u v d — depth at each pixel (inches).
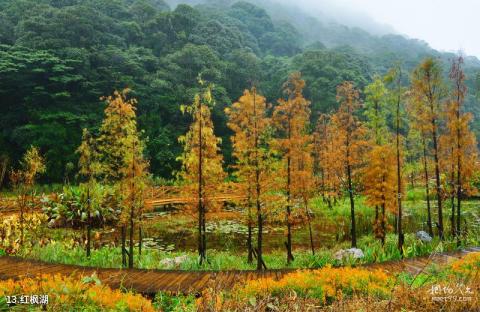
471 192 755.4
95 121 1875.0
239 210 1058.1
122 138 531.2
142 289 343.6
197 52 2576.3
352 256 549.0
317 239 854.5
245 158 560.4
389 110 735.7
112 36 2454.5
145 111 2102.6
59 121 1793.8
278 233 918.4
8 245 577.6
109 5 2888.8
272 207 571.5
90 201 591.5
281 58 3801.7
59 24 2108.8
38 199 995.9
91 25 2267.5
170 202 1210.0
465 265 349.4
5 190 1375.5
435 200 1430.9
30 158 694.5
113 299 249.1
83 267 424.5
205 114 563.2
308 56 3238.2
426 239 755.4
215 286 228.2
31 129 1690.5
